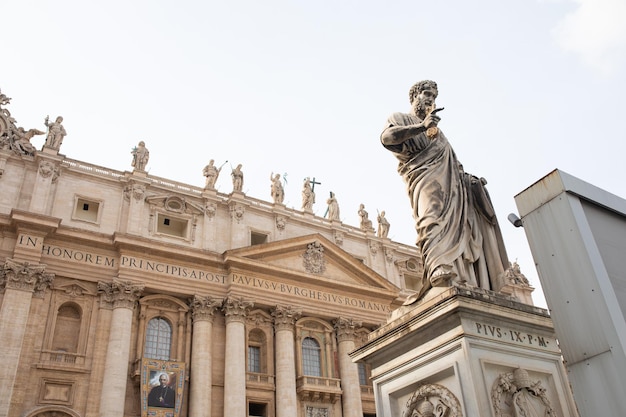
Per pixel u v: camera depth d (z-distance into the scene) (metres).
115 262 34.88
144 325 34.50
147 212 37.47
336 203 47.22
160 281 35.62
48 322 31.89
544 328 6.75
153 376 32.62
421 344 6.67
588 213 5.51
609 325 4.86
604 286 5.02
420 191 7.71
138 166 38.12
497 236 7.88
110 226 35.88
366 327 42.59
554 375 6.55
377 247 47.44
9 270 31.03
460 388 5.98
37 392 30.05
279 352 37.50
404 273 48.00
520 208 5.89
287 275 39.66
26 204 33.97
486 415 5.68
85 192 36.06
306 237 41.66
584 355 4.99
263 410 36.53
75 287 33.28
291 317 38.78
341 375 39.44
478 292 6.62
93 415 30.64
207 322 35.97
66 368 31.06
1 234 32.19
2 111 35.53
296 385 37.72
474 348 6.12
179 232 38.97
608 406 4.72
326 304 41.00
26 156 35.06
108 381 31.12
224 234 39.91
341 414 38.09
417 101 8.36
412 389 6.75
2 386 28.41
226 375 34.94
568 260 5.30
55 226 32.88
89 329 32.69
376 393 7.18
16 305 30.50
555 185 5.58
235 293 37.31
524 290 49.72
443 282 7.00
